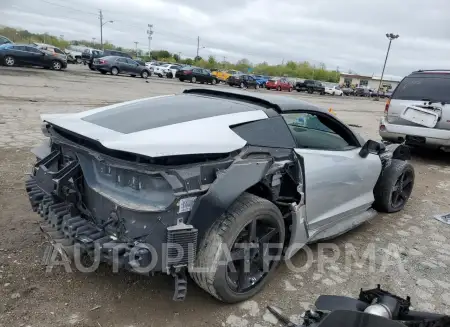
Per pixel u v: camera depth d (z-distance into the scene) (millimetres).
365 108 29234
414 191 6379
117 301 2930
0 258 3324
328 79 124312
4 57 25359
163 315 2824
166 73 41844
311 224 3605
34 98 13398
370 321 2049
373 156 4488
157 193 2539
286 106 3439
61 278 3137
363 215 4508
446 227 4930
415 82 8164
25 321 2652
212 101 3510
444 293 3426
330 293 3285
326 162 3625
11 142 7160
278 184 3203
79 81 22094
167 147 2514
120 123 2979
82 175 2898
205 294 3102
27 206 4398
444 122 7727
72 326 2648
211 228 2734
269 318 2906
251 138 3059
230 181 2678
